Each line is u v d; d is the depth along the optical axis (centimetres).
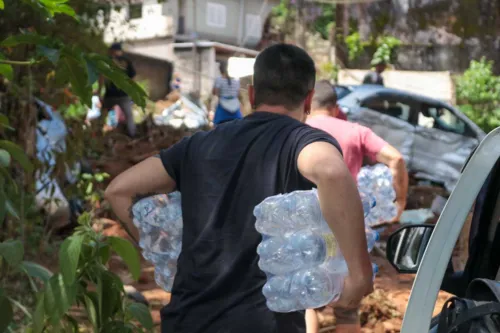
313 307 272
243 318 274
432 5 2270
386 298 664
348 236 262
